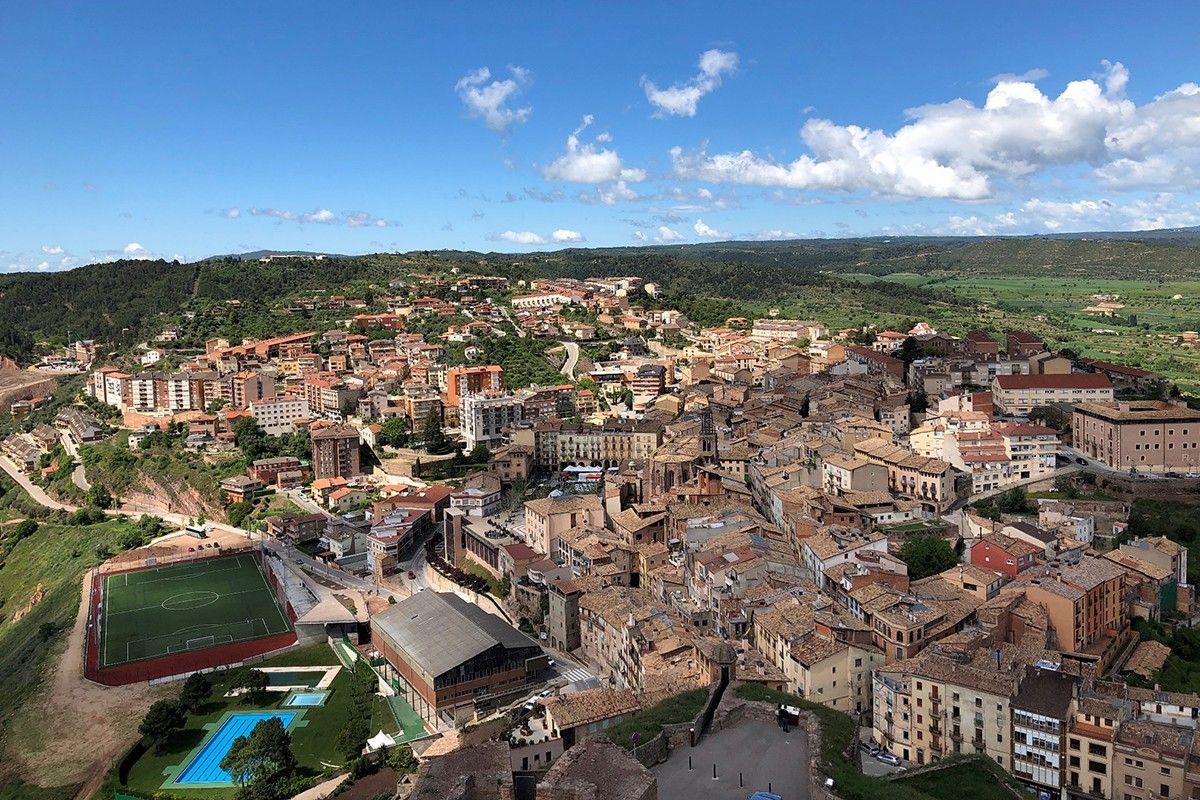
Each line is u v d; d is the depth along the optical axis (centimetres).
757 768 10856
